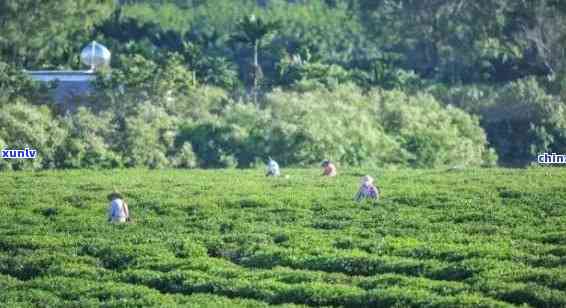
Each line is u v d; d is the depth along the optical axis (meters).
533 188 193.75
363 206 179.62
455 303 121.06
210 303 126.69
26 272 146.12
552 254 141.75
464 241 151.25
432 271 135.88
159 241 156.50
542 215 169.88
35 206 187.25
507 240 150.50
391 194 190.62
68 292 133.50
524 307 120.25
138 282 138.62
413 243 149.62
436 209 176.25
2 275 143.38
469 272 134.25
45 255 150.38
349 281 133.62
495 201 182.38
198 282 135.75
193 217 174.75
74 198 194.88
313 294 128.00
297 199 186.50
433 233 156.88
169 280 137.75
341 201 184.50
